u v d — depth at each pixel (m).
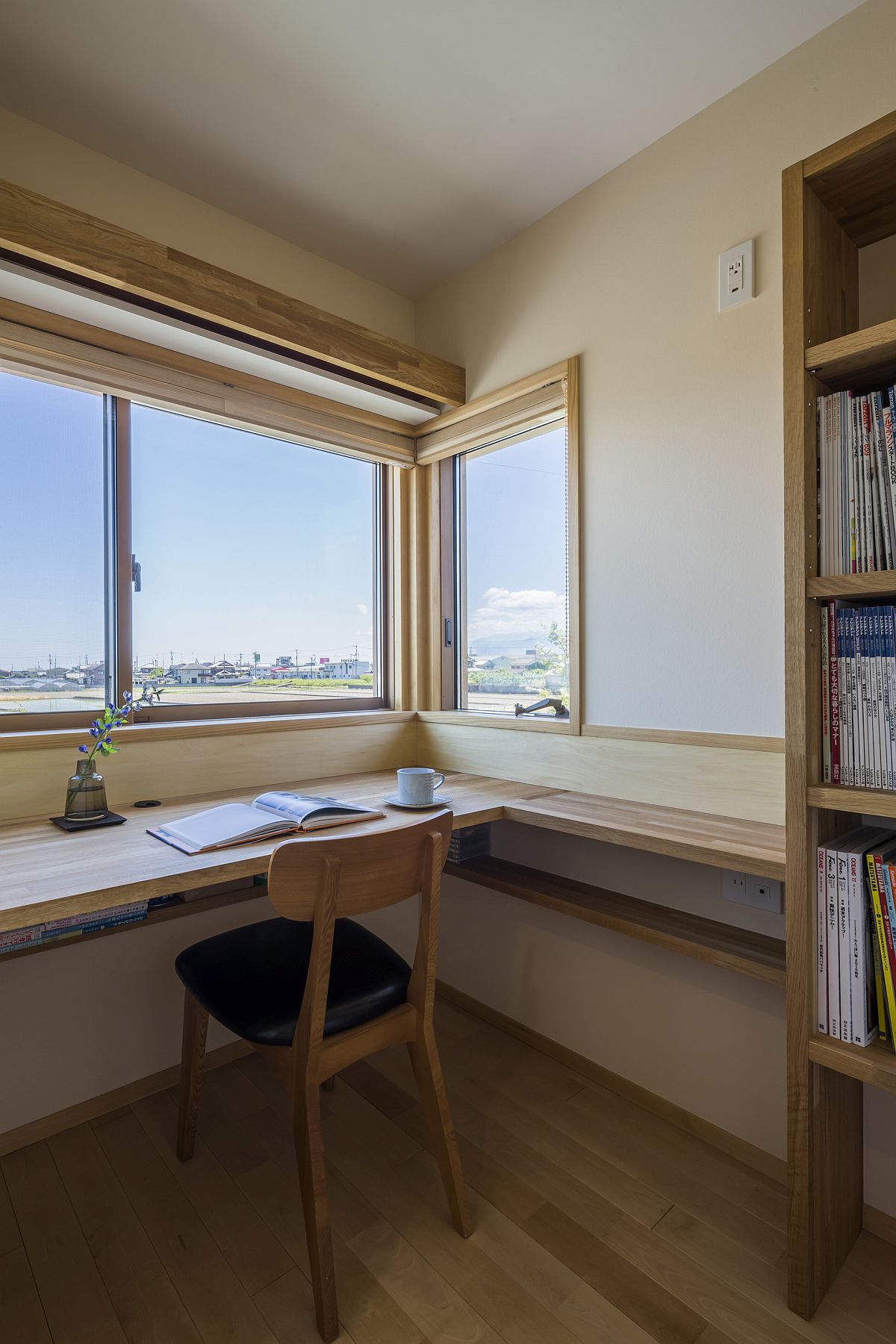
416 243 2.12
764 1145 1.49
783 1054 1.46
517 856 2.07
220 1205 1.39
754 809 1.54
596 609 1.87
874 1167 1.34
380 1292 1.20
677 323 1.68
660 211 1.71
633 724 1.78
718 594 1.60
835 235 1.23
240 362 1.90
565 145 1.74
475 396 2.23
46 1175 1.48
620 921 1.60
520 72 1.52
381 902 1.22
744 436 1.55
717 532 1.61
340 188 1.88
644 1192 1.43
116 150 1.72
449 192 1.90
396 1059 1.95
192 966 1.43
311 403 2.12
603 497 1.85
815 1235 1.15
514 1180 1.46
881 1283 1.22
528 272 2.05
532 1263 1.25
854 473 1.11
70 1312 1.16
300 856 1.11
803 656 1.13
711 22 1.40
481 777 2.17
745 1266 1.25
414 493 2.45
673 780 1.69
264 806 1.61
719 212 1.59
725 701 1.60
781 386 1.49
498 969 2.10
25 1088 1.57
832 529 1.14
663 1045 1.67
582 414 1.90
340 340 1.95
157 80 1.52
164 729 1.82
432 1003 1.32
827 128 1.41
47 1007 1.60
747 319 1.54
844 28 1.38
